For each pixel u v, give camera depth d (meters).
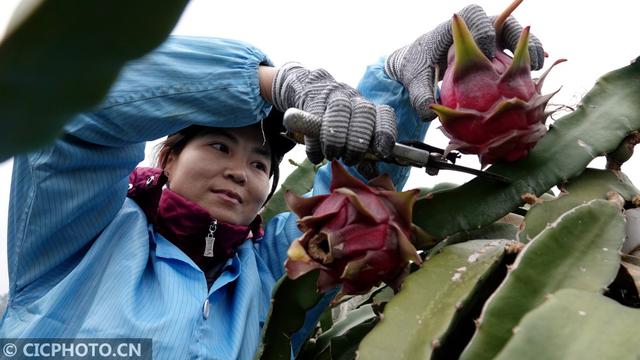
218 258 1.29
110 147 1.18
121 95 1.09
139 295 1.16
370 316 1.12
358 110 0.88
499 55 0.86
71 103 0.18
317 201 0.81
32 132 0.19
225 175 1.28
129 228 1.25
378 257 0.76
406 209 0.78
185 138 1.33
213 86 1.10
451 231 0.86
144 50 0.19
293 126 0.88
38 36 0.17
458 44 0.79
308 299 0.95
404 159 0.89
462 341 0.77
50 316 1.13
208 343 1.13
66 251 1.23
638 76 0.93
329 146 0.86
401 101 1.19
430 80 0.98
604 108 0.90
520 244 0.76
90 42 0.18
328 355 1.13
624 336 0.55
